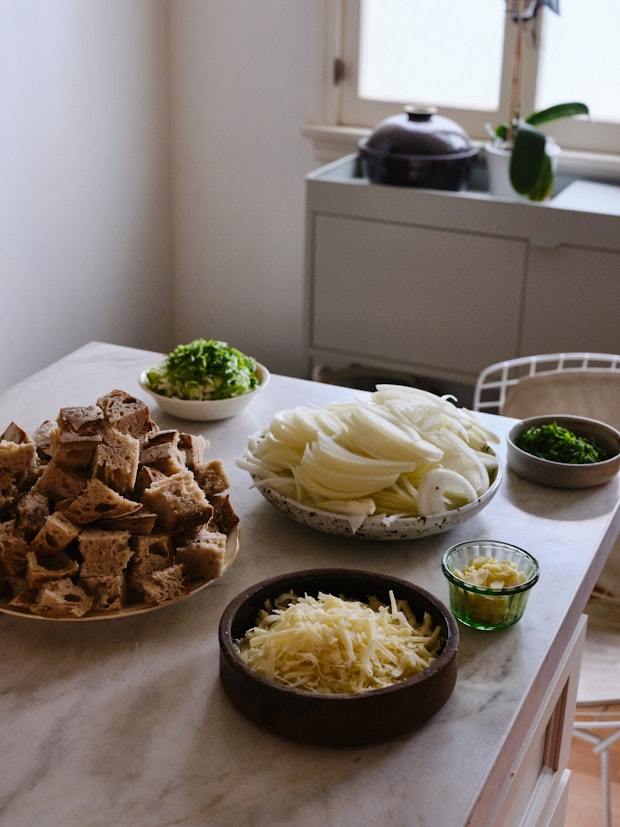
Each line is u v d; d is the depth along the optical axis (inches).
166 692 40.1
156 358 74.0
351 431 50.4
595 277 94.8
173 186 129.4
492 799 37.4
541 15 105.9
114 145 116.6
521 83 109.4
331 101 117.6
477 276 99.1
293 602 42.4
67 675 41.0
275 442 52.4
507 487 56.9
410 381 115.6
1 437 48.9
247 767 36.2
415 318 103.3
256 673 37.1
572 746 86.4
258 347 133.2
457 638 39.1
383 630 39.5
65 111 107.6
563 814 58.8
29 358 111.0
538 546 51.0
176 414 63.3
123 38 113.8
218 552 44.2
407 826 33.7
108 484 43.9
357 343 106.8
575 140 110.5
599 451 59.3
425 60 114.3
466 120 113.7
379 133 100.3
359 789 35.2
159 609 45.3
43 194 107.2
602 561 53.2
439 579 47.9
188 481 44.5
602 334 96.7
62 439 44.3
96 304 120.0
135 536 43.5
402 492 49.2
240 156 124.3
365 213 100.7
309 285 106.4
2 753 36.8
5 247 103.8
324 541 51.1
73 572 42.8
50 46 103.3
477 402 81.1
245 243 128.5
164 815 34.1
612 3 104.3
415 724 37.4
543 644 43.4
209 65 121.2
